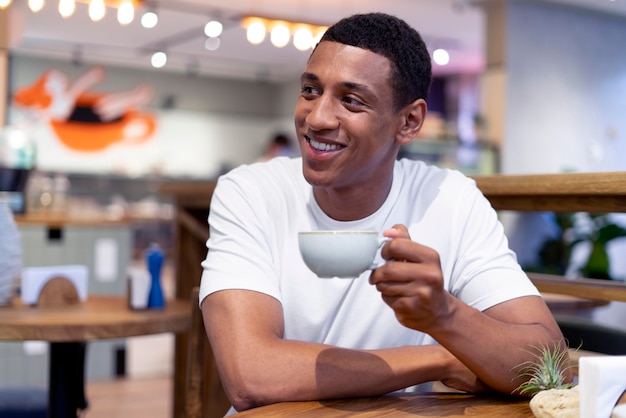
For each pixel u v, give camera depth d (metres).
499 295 1.41
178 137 13.24
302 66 12.32
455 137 8.01
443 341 1.22
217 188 1.58
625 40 8.66
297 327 1.49
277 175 1.58
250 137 13.89
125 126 12.75
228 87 13.57
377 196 1.49
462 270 1.50
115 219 6.09
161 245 12.13
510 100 7.92
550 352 1.30
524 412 1.17
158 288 2.56
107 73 12.54
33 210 6.36
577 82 8.32
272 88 14.01
